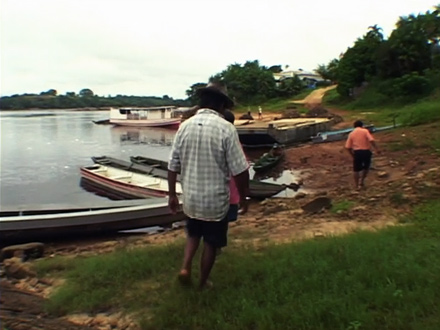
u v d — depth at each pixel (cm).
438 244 545
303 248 576
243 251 606
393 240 579
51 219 1000
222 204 436
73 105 17138
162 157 2892
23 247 814
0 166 2550
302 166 1967
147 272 550
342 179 1590
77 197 1711
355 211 887
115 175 1795
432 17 5316
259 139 2758
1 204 1614
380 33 5522
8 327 439
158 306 454
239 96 7456
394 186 1058
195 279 497
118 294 495
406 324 357
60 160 2803
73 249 923
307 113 4275
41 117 10019
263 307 416
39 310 493
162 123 5466
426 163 1576
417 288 414
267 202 1265
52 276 611
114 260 596
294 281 462
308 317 383
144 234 1066
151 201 1169
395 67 4962
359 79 5384
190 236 461
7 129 5650
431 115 2595
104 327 436
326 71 8669
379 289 417
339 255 532
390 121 3253
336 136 2642
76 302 484
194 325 402
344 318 376
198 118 438
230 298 438
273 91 7612
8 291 565
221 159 429
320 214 923
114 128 5606
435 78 4503
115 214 1043
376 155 1848
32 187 1927
